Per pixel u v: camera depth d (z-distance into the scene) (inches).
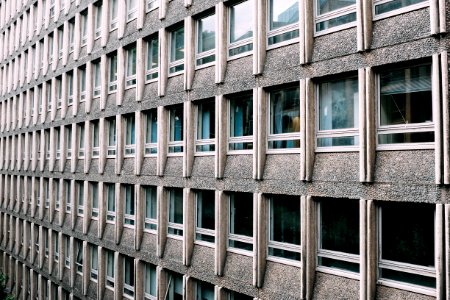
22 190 1413.6
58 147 1159.0
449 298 392.2
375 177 447.5
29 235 1341.0
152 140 797.9
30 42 1362.0
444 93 397.4
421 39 418.0
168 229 741.3
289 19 555.2
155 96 760.3
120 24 856.3
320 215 515.8
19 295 1375.5
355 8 481.4
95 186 970.7
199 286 682.8
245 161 595.5
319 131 515.2
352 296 467.5
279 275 544.4
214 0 642.2
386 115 457.4
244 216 608.1
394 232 448.5
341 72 482.0
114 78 905.5
